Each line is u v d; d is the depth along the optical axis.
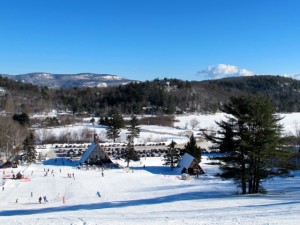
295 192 48.81
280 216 22.78
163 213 27.89
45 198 57.22
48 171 90.81
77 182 75.00
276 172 44.53
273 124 43.94
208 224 21.05
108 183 74.00
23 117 170.75
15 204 55.16
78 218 25.44
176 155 97.12
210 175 85.81
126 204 45.03
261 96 45.09
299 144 80.00
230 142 44.19
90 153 103.00
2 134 124.69
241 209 28.44
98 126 193.25
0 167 97.38
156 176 84.00
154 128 199.12
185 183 73.06
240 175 44.16
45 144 144.88
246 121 43.34
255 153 42.88
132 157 102.75
